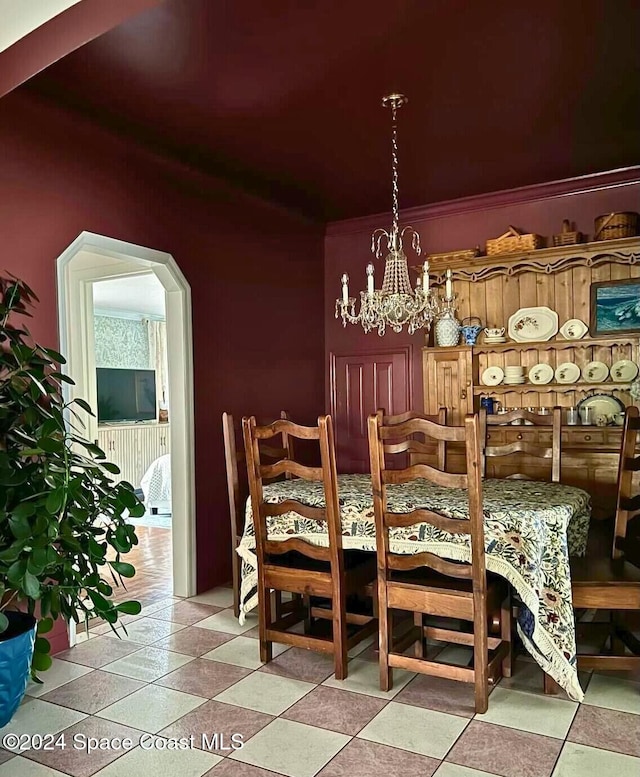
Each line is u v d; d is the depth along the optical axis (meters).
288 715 2.44
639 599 2.58
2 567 2.21
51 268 3.07
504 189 4.60
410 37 2.52
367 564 3.05
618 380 4.38
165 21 2.35
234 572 3.61
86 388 4.85
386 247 5.29
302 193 4.60
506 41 2.56
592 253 4.27
